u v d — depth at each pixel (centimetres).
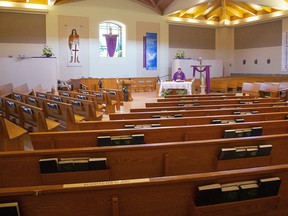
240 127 294
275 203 167
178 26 1573
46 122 417
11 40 1221
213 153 229
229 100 583
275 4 1204
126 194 143
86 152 204
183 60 1472
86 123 312
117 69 1429
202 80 1085
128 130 263
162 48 1537
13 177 204
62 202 138
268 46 1527
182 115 407
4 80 1026
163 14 1497
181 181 147
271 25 1503
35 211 137
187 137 278
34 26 1251
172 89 1018
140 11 1456
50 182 200
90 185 138
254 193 160
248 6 1485
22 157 200
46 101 503
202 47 1661
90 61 1364
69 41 1310
